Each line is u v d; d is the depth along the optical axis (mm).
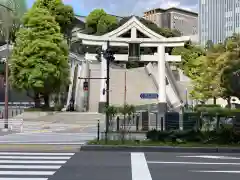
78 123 37906
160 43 55875
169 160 12109
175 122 18797
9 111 48188
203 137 16188
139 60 55188
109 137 16797
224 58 39688
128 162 11500
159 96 54219
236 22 109938
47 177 8852
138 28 55656
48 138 20859
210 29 118812
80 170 9906
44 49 44156
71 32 86312
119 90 58469
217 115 17312
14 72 44531
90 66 58656
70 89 58625
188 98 62969
